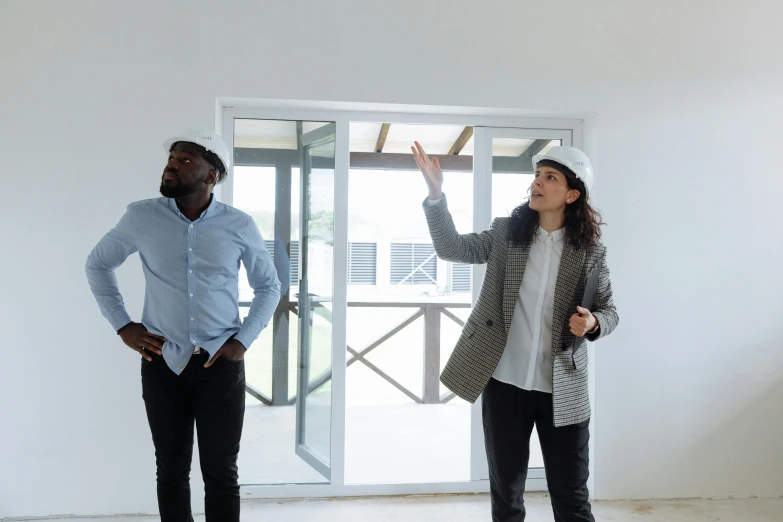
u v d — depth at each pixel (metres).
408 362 6.58
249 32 2.58
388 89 2.65
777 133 2.88
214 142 1.83
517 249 1.93
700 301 2.85
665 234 2.82
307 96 2.61
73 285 2.52
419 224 11.80
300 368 2.81
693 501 2.84
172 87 2.55
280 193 2.77
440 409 4.81
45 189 2.50
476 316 1.97
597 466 2.81
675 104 2.82
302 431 2.81
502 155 2.90
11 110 2.47
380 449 3.69
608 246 2.79
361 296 10.61
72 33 2.50
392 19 2.65
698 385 2.86
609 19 2.78
